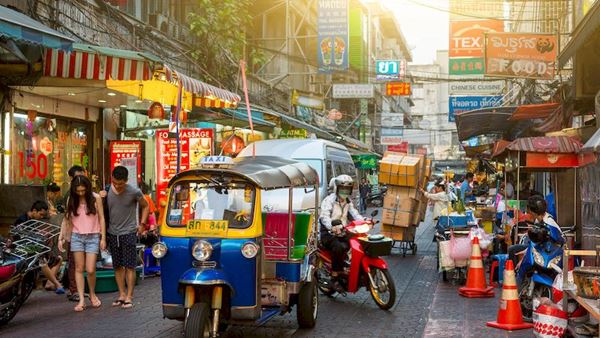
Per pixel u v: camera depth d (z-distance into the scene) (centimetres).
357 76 4156
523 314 821
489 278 1160
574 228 1089
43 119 1380
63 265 1063
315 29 3556
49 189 1156
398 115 4547
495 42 1596
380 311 889
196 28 1898
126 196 898
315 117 3488
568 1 1662
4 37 866
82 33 1352
